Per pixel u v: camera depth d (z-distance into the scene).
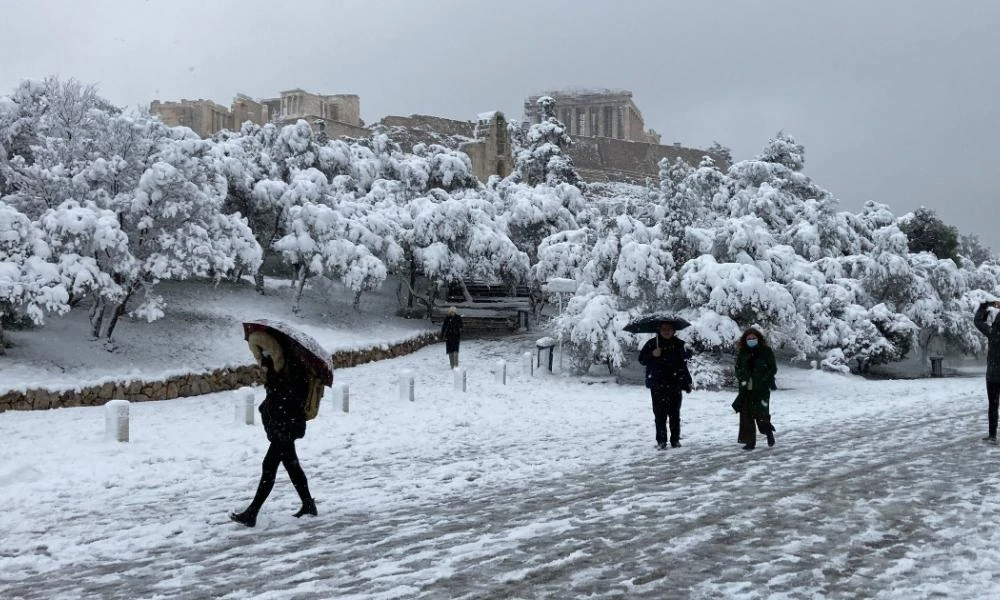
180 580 5.80
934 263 36.25
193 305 28.50
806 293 30.22
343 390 18.02
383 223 34.16
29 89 25.70
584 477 9.86
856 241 41.09
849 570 5.51
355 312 34.50
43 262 19.38
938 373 33.47
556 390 23.92
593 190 102.38
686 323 12.42
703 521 7.07
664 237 28.53
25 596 5.59
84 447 13.12
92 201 21.44
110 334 22.09
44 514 8.70
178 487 10.19
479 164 81.69
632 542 6.38
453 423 16.56
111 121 22.92
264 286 34.34
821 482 8.88
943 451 11.13
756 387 11.87
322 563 6.12
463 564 5.88
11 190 23.12
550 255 37.19
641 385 25.41
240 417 16.03
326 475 10.81
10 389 17.12
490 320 39.31
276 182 32.53
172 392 20.91
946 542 6.25
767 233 27.80
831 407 19.31
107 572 6.18
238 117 94.81
